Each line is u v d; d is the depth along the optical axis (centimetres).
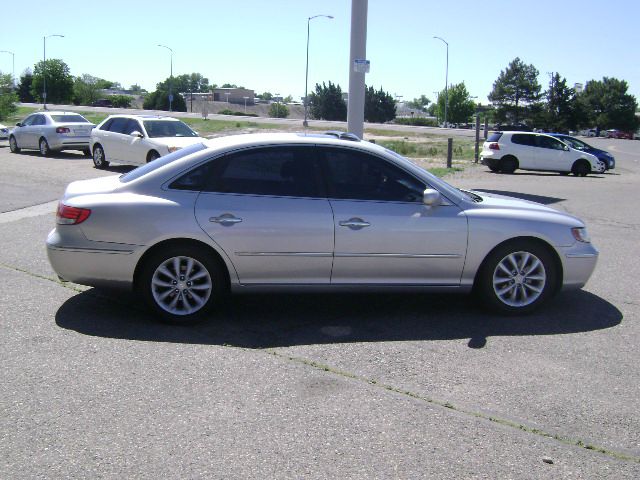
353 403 420
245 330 557
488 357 509
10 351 491
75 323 559
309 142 581
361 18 1243
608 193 1728
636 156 4306
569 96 10638
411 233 575
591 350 531
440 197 581
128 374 454
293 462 349
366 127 6725
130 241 550
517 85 10856
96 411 399
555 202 1514
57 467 339
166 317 562
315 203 567
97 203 555
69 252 558
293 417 398
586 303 666
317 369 474
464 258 589
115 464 343
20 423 383
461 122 10988
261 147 575
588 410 422
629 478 346
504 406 424
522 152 2466
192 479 331
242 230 556
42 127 2338
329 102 10550
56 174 1728
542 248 607
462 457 359
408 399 429
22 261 764
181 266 563
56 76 9531
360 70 1262
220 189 566
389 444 370
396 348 523
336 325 577
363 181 582
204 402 414
